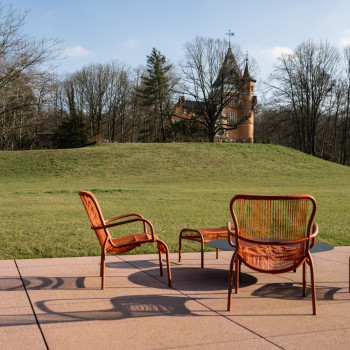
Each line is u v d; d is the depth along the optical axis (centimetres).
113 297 391
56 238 773
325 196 2067
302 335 293
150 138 7288
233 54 5681
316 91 5353
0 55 2028
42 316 333
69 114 6500
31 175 3525
